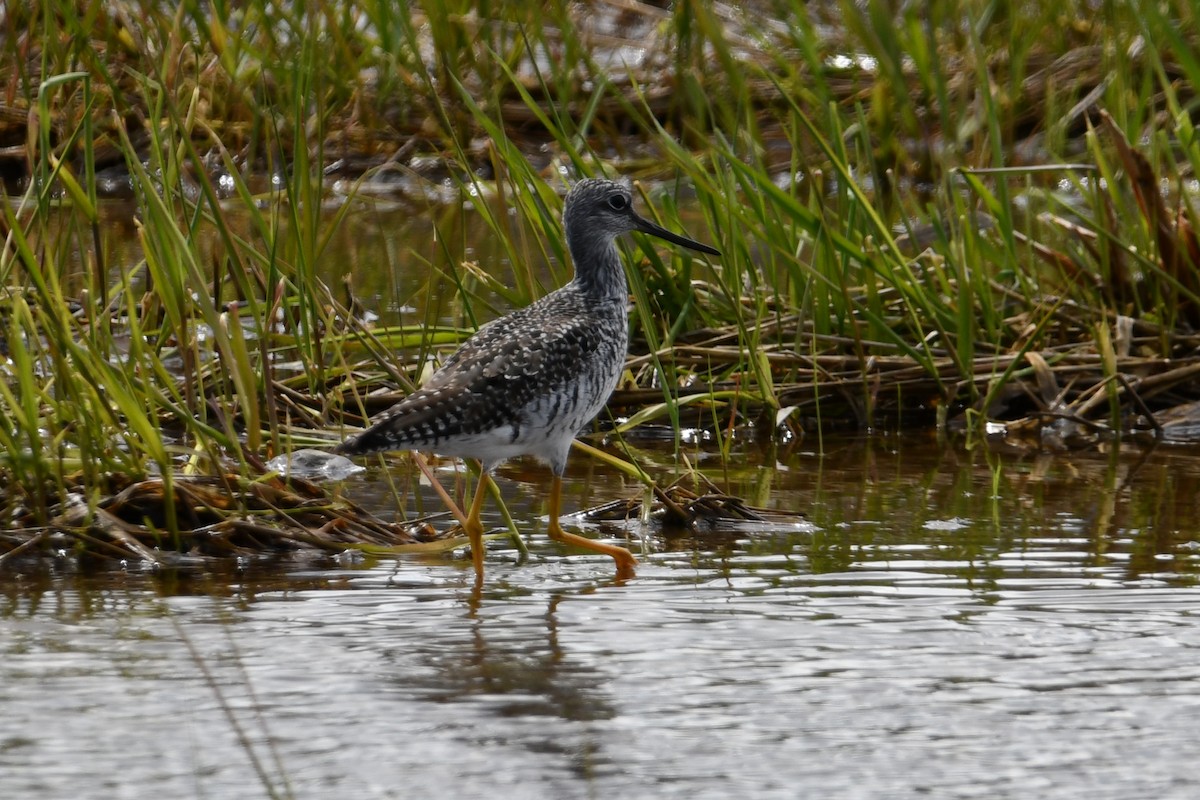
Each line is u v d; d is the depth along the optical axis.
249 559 10.04
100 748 6.86
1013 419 14.20
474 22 22.72
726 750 6.89
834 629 8.56
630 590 9.38
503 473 12.60
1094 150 15.06
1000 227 15.12
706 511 11.04
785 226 16.05
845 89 23.17
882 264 14.48
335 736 7.02
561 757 6.81
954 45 23.56
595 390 10.60
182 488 10.28
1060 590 9.27
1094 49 22.92
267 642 8.30
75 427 10.55
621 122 23.25
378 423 9.71
